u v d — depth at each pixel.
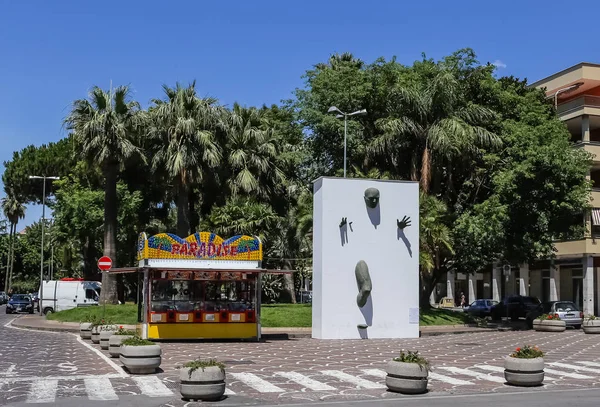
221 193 41.81
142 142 37.12
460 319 36.47
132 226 46.16
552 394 12.73
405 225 28.05
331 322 26.92
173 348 22.52
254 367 16.94
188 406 11.27
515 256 37.25
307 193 38.91
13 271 90.69
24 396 12.06
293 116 39.72
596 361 18.73
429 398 12.20
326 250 27.14
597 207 46.56
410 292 28.02
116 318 32.06
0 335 28.80
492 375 15.52
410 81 36.09
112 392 12.60
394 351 21.67
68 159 60.19
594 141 50.34
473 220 34.19
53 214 52.94
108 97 36.34
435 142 34.06
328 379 14.68
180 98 35.88
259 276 26.31
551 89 54.06
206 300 25.73
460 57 38.00
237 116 40.56
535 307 37.81
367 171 37.56
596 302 49.06
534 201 35.84
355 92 36.50
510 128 35.81
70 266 59.06
